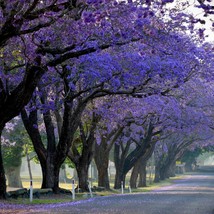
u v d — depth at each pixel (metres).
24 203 26.36
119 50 28.27
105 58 27.53
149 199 31.17
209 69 36.31
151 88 32.34
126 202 27.80
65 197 33.22
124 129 50.59
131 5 15.96
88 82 29.89
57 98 32.44
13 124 49.72
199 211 21.89
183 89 41.41
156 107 41.47
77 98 35.22
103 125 43.72
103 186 47.81
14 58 22.03
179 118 47.59
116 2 15.01
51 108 30.28
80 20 17.31
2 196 27.47
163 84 33.97
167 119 47.94
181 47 28.69
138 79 29.17
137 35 18.70
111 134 47.94
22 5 15.53
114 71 28.61
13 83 26.61
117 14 16.39
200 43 35.34
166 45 23.41
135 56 28.20
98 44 20.67
